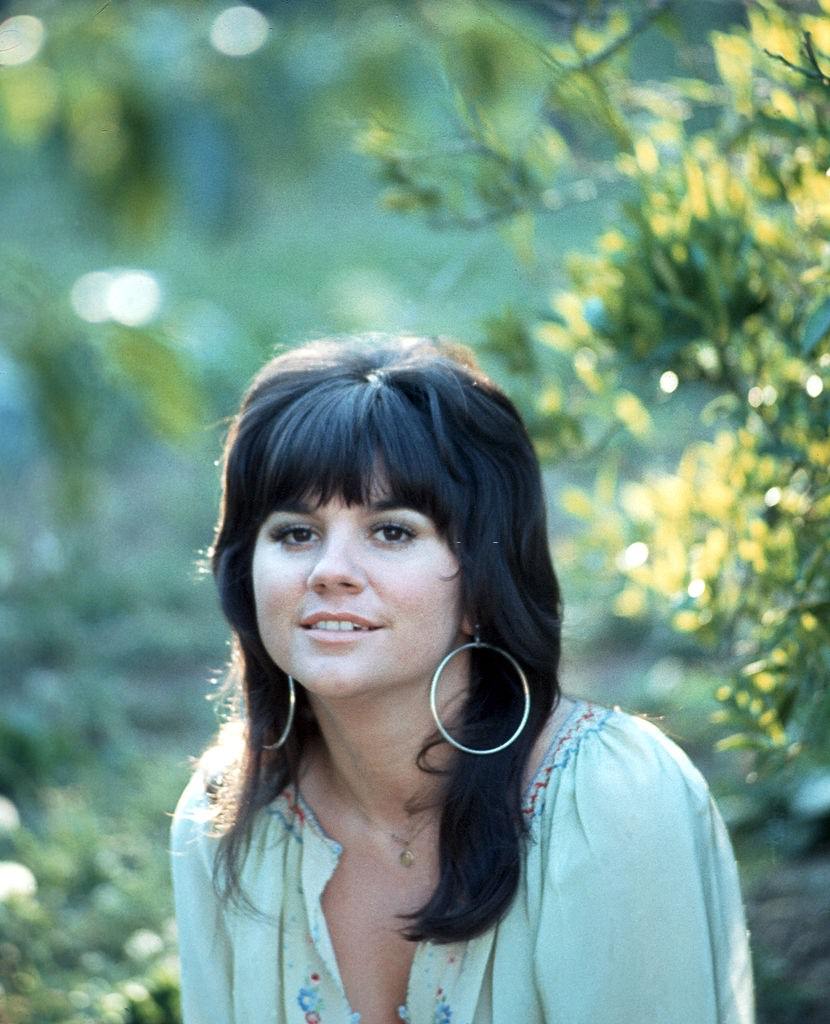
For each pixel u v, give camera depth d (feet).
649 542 15.60
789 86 13.82
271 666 11.98
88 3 28.94
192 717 33.12
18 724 29.04
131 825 26.02
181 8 30.14
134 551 44.27
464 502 11.12
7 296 33.35
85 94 29.94
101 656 36.70
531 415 15.66
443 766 11.50
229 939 12.52
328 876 11.78
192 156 30.86
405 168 15.98
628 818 11.06
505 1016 11.25
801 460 13.85
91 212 32.32
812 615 13.42
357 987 11.89
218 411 39.91
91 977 20.92
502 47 24.80
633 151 14.71
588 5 14.79
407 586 10.96
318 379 11.32
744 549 14.17
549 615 11.68
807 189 14.12
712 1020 11.18
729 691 13.78
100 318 29.66
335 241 75.87
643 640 33.12
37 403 34.73
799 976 19.38
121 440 53.62
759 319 14.38
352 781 11.78
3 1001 19.90
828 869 21.84
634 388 14.78
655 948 11.03
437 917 11.09
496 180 15.87
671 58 38.93
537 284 16.71
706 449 15.76
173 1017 18.72
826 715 14.57
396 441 10.94
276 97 29.91
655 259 14.16
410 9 28.45
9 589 39.75
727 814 23.22
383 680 11.03
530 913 11.19
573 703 11.87
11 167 62.23
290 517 11.12
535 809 11.30
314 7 30.48
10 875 22.45
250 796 12.09
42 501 45.57
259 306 64.44
